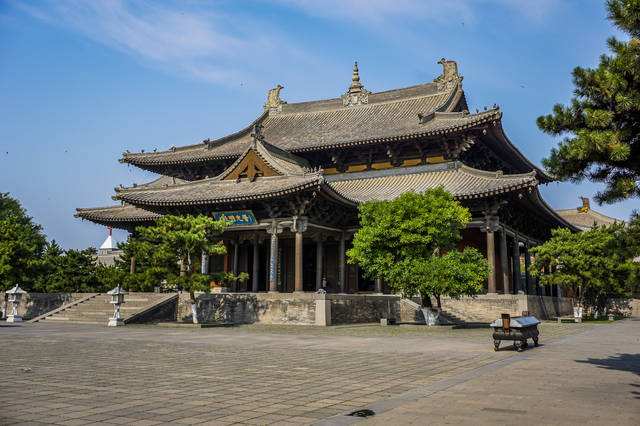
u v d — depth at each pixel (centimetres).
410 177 5678
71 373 1630
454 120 5494
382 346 2505
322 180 4284
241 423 998
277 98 7644
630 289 8394
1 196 8619
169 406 1148
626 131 1366
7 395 1269
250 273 5956
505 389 1329
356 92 7138
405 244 3822
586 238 5297
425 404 1148
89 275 5912
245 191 4728
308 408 1130
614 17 1373
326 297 4022
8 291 4659
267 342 2717
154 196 5162
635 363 1850
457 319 4578
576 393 1271
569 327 4125
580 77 1439
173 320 4544
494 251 5222
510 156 6166
